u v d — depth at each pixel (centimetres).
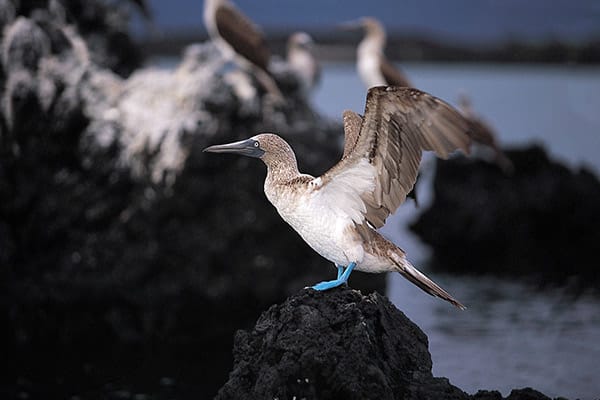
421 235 2300
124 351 1614
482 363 1452
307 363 834
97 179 1734
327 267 1822
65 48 1847
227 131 1738
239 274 1778
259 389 842
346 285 895
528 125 3388
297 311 863
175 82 1789
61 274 1728
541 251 2233
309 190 866
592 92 4047
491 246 2247
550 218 2259
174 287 1752
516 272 2148
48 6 1914
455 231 2252
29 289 1716
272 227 1775
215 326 1745
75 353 1605
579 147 3144
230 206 1748
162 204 1714
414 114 794
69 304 1728
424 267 2184
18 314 1703
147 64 2217
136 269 1736
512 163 2331
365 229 870
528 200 2255
